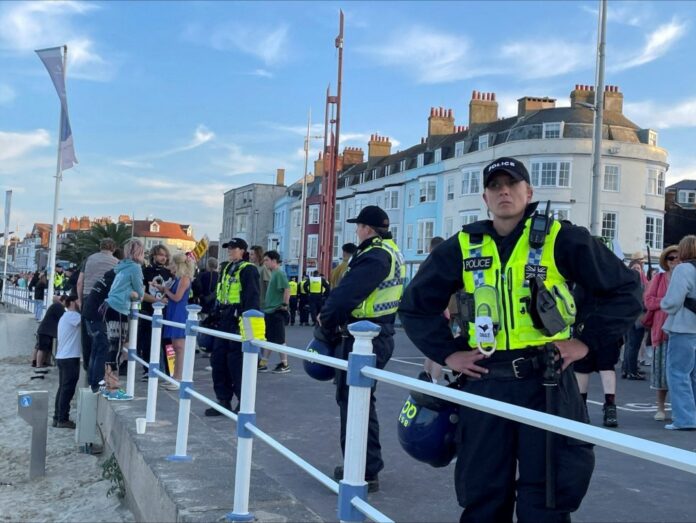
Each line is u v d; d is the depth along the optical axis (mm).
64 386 10109
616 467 5730
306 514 4148
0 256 134375
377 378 2775
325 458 6070
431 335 2947
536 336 2746
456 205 48438
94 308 8625
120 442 6727
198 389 9898
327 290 24312
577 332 2848
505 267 2814
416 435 2969
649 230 44594
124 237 52438
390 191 56844
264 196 86750
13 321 24266
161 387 9227
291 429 7215
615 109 45844
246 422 4125
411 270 53000
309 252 67875
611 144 43094
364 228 5000
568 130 43188
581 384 5727
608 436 1737
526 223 2854
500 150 44750
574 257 2760
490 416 2771
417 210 53062
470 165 47000
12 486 7449
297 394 9391
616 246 10859
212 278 14438
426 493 5027
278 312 11750
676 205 58188
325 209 40719
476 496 2779
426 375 3207
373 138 65562
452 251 2977
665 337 7598
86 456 8367
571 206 42750
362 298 4758
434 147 54031
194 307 5488
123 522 5859
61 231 148750
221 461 5320
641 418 7918
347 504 2916
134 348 8281
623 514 4527
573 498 2639
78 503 6688
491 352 2750
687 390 7121
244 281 7859
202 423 6797
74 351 10125
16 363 17375
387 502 4816
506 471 2768
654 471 5602
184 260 9625
